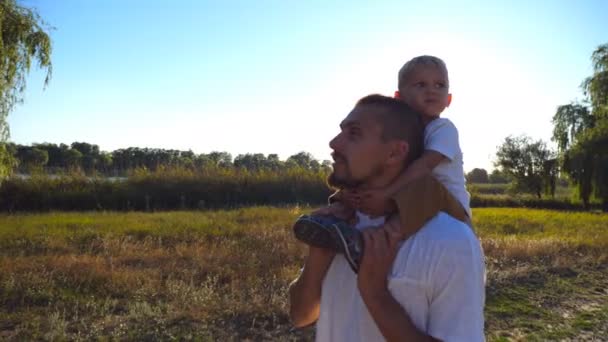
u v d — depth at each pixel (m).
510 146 46.03
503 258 10.45
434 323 1.46
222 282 7.95
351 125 1.69
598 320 6.82
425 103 2.63
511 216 23.75
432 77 2.63
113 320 5.97
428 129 2.31
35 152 28.58
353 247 1.50
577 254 11.45
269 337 5.68
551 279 8.96
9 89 12.46
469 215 2.26
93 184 24.17
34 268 8.04
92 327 5.74
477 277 1.48
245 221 16.14
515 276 8.97
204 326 5.81
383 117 1.66
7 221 15.30
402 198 1.56
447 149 2.20
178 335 5.55
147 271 8.19
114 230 12.95
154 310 6.32
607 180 33.38
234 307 6.41
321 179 27.33
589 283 8.84
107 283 7.45
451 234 1.48
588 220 22.42
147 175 24.91
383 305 1.47
